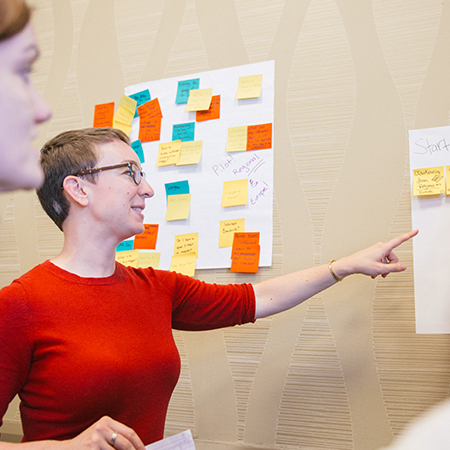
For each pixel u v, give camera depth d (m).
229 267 1.37
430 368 1.14
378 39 1.32
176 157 1.49
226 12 1.52
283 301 1.11
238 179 1.41
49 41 1.78
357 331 1.22
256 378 1.30
